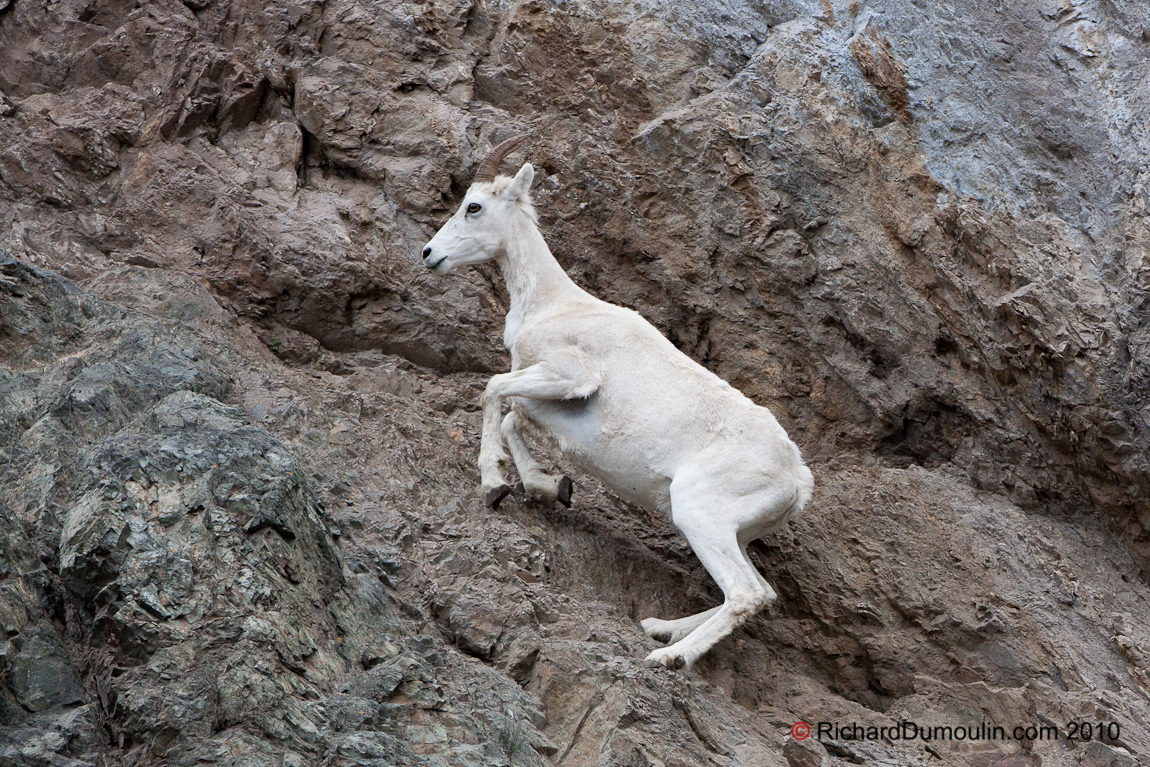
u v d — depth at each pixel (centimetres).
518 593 2200
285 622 1748
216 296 2897
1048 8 3975
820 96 3438
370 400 2723
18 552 1736
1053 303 3119
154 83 3189
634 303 3272
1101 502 3114
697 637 2184
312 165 3306
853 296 3212
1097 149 3603
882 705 2577
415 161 3259
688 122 3353
